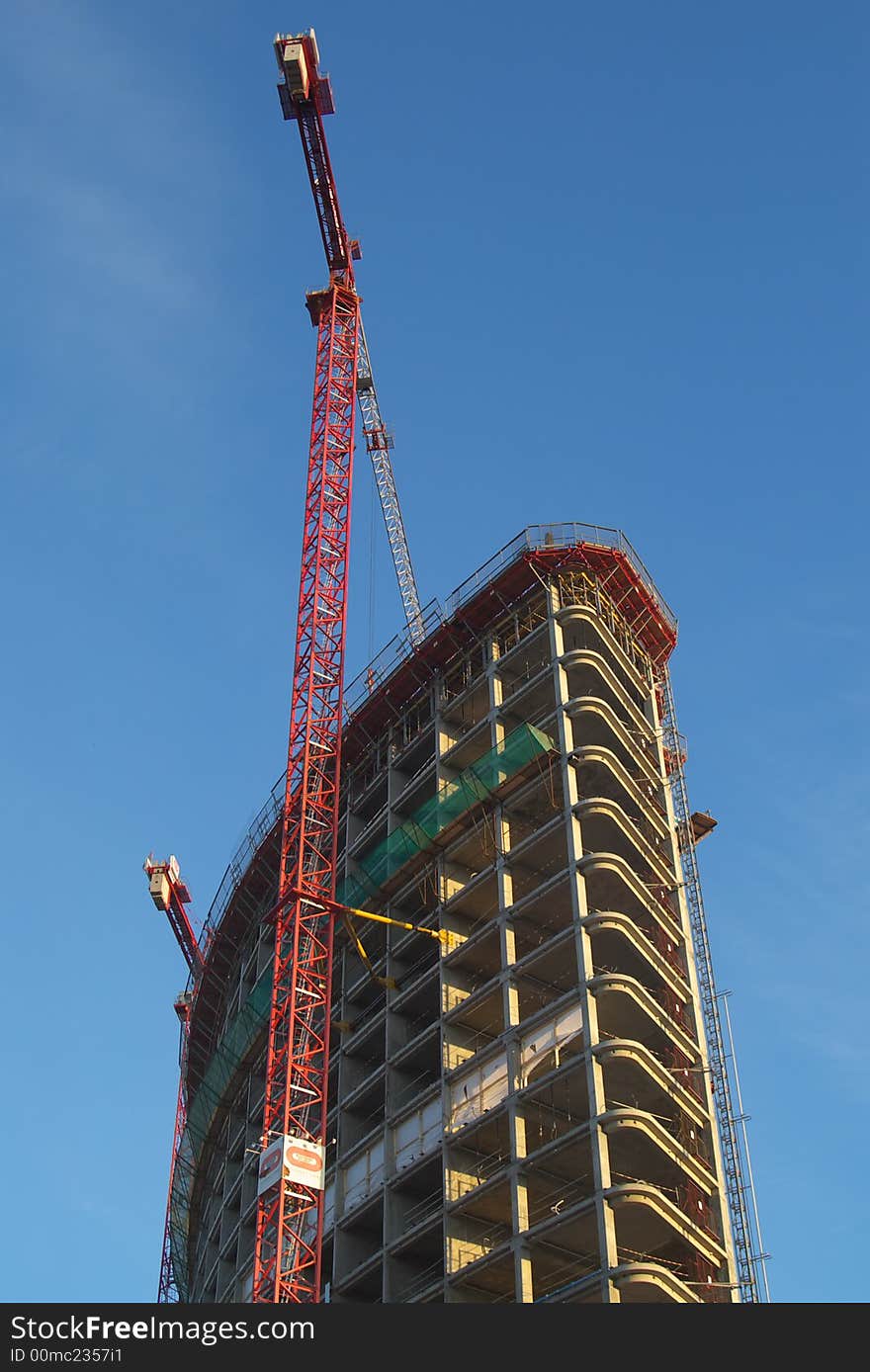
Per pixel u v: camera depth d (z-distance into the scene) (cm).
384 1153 8606
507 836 9144
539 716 9525
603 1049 7556
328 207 11925
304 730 10250
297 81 11338
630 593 10406
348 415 11562
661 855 9375
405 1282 8138
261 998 11294
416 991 9131
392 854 9844
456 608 10362
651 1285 6725
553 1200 7725
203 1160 12100
